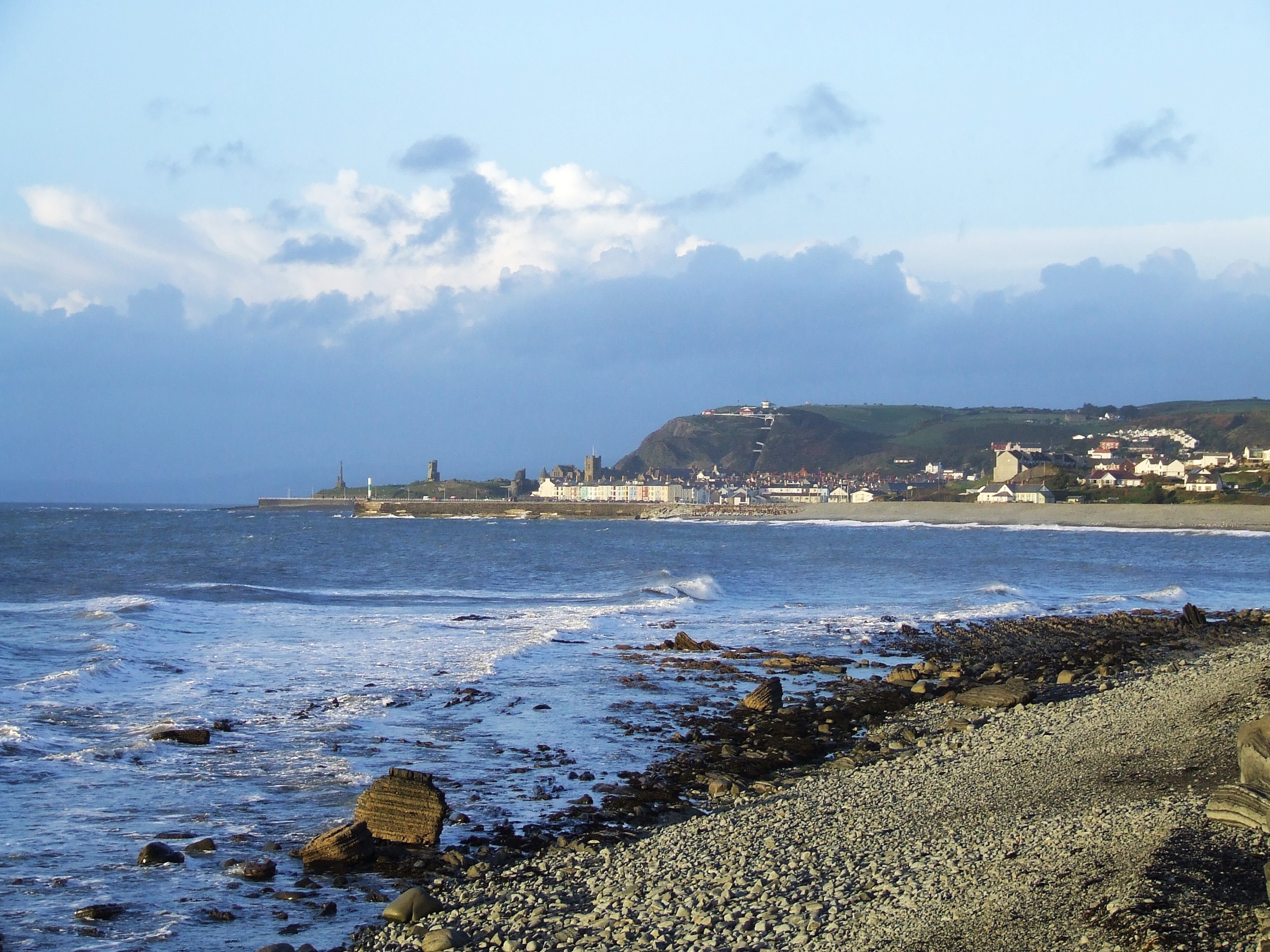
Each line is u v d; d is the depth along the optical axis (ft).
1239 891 31.68
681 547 352.49
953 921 32.81
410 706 74.38
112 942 34.50
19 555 237.04
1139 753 55.42
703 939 33.32
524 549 317.42
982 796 50.11
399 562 246.27
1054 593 184.34
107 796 50.49
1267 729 39.78
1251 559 291.58
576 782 56.39
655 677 90.33
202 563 221.87
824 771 59.72
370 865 42.52
